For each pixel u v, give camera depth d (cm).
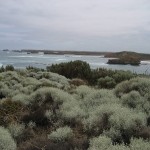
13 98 854
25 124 680
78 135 593
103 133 556
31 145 529
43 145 523
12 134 598
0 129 552
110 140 503
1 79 1233
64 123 672
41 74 1527
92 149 466
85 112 715
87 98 833
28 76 1557
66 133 561
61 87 1203
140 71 4478
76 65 1967
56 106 774
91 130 602
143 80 912
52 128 649
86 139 542
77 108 716
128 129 554
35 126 673
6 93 995
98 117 626
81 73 1862
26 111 761
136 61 9006
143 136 529
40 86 1101
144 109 711
